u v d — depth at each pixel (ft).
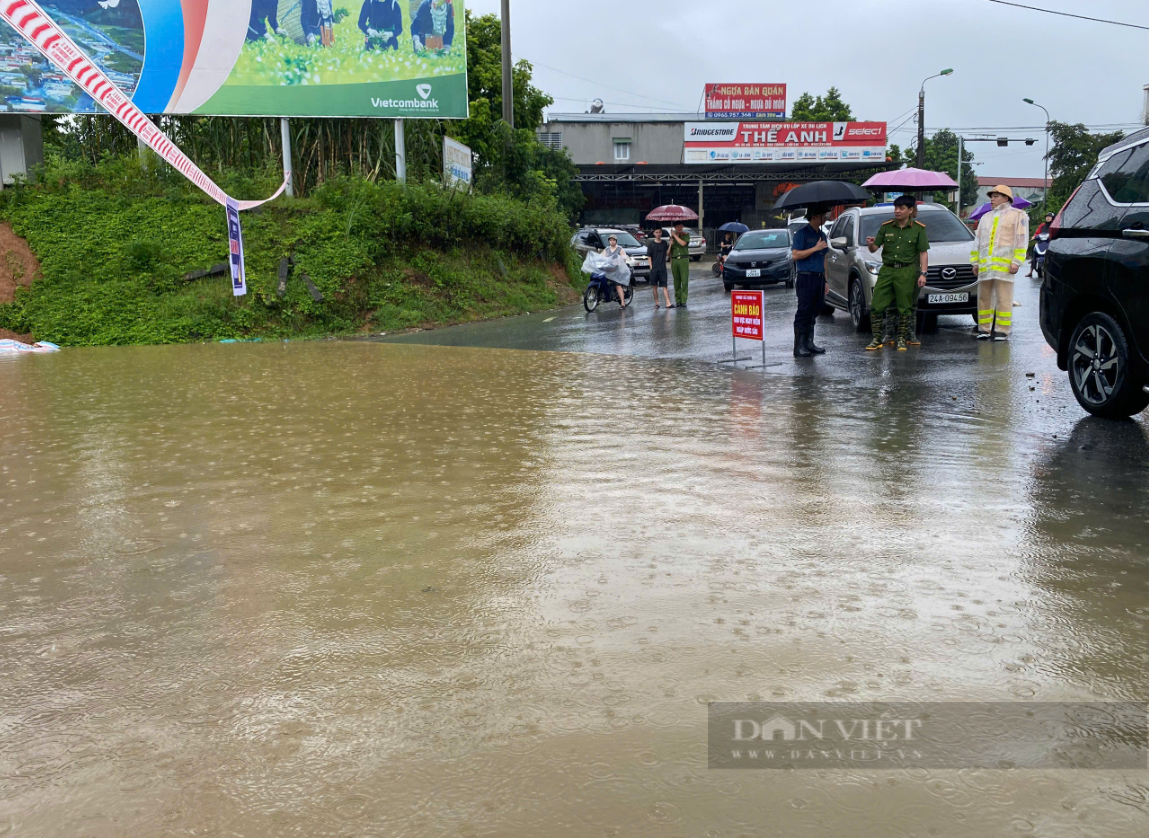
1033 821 6.45
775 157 166.91
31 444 21.63
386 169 77.25
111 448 20.92
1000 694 8.29
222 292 57.67
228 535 13.80
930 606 10.36
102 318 54.54
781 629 9.77
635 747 7.47
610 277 62.75
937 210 45.96
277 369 36.24
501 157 95.66
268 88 69.56
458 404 26.25
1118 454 18.34
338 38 70.49
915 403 24.75
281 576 11.85
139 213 63.67
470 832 6.42
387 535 13.56
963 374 29.60
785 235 75.20
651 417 23.40
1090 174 23.63
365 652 9.44
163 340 53.31
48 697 8.63
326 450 20.06
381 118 72.49
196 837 6.44
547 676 8.78
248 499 15.96
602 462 18.16
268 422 23.89
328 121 75.31
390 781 7.07
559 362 36.63
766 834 6.32
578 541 12.98
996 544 12.58
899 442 19.71
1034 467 17.24
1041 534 13.01
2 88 66.90
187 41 67.87
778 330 45.21
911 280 35.32
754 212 194.90
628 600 10.69
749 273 71.31
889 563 11.84
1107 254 21.38
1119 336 21.31
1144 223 20.40
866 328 43.42
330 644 9.66
